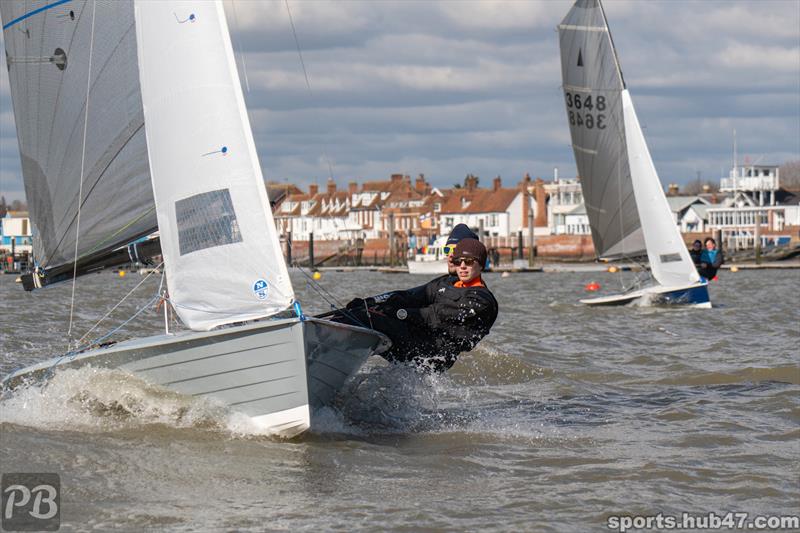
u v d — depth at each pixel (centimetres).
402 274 9331
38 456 936
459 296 1119
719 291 4384
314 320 1002
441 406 1307
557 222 13962
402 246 12206
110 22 1136
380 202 16012
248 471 924
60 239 1205
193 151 1059
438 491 888
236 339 1006
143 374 1048
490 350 1709
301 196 17625
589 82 3397
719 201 14300
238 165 1052
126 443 994
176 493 854
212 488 871
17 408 1095
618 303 3162
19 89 1205
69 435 1012
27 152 1212
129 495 845
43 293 3672
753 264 9119
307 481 903
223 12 1072
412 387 1180
